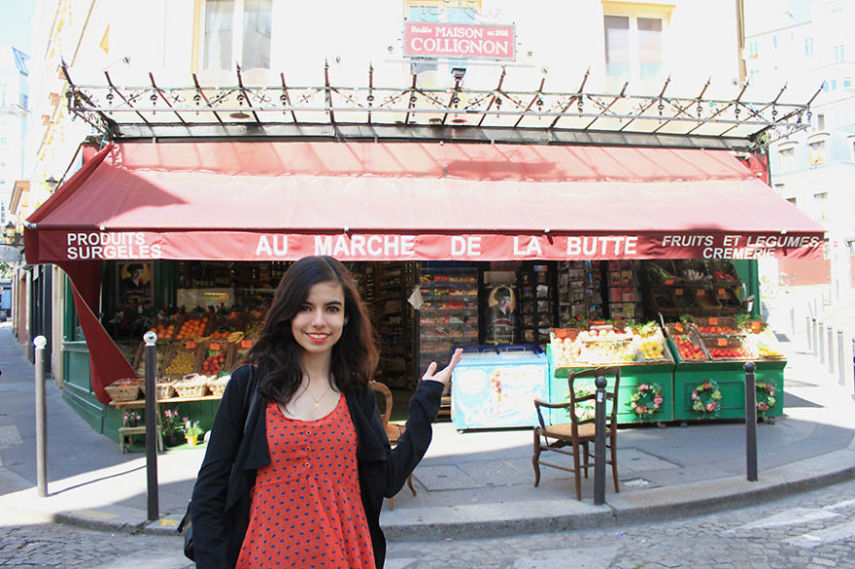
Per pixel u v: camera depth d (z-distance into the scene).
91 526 5.27
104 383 7.84
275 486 1.96
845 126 39.78
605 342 8.46
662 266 9.95
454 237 7.45
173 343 8.28
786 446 7.25
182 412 7.86
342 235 7.29
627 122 9.42
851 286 30.52
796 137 40.62
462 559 4.52
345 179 8.32
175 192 7.71
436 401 2.30
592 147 9.55
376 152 8.83
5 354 23.66
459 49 8.11
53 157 16.61
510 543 4.85
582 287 9.70
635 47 10.35
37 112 24.31
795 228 8.11
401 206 7.82
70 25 15.27
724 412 8.48
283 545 1.91
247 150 8.66
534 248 7.57
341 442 2.03
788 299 25.64
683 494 5.54
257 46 9.53
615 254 7.73
